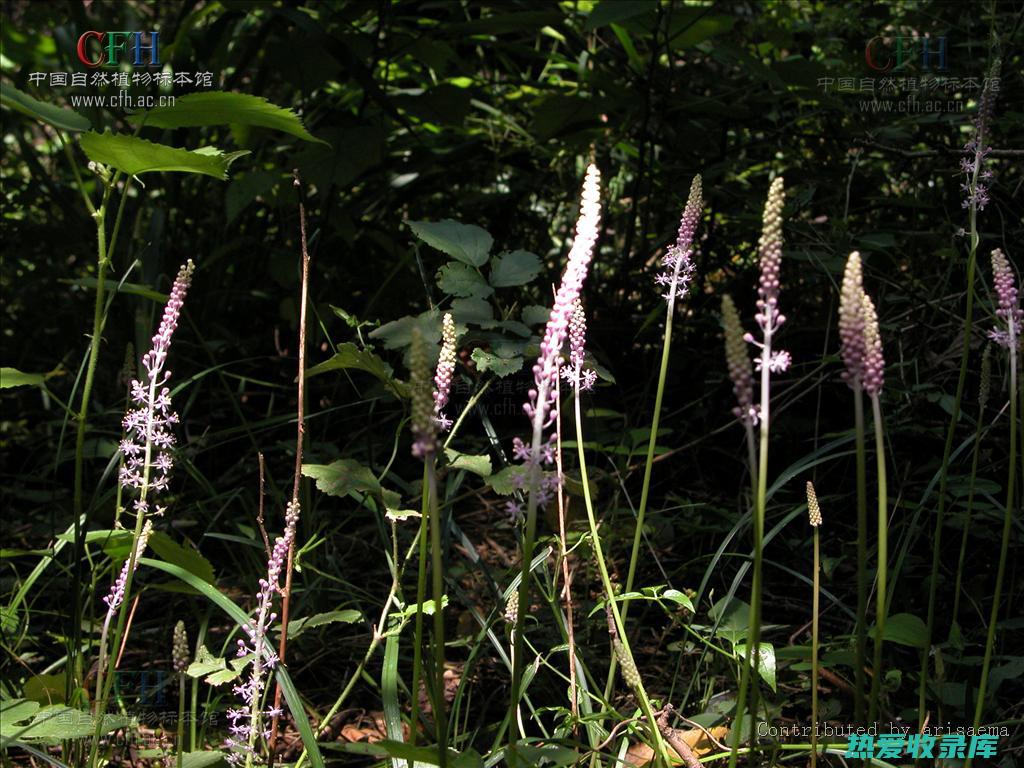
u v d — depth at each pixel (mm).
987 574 2781
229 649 2816
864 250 3385
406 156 4957
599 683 2572
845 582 2922
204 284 4500
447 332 1739
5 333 5219
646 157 4707
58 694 2105
